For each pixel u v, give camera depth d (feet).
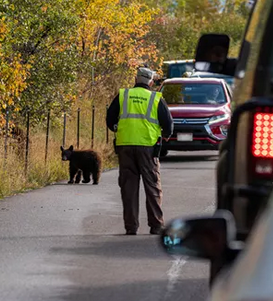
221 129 162.71
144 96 78.74
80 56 163.43
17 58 116.47
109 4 179.73
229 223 26.22
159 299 53.26
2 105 111.65
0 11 118.62
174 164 156.04
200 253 26.12
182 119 162.50
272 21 41.27
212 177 131.44
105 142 167.94
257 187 38.58
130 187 78.02
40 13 134.10
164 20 276.21
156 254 68.03
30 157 126.21
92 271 61.21
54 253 67.97
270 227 19.62
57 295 53.98
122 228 81.20
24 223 83.05
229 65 52.70
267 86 41.04
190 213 91.97
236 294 18.89
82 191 110.93
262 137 39.37
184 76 217.77
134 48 196.24
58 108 146.82
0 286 56.24
